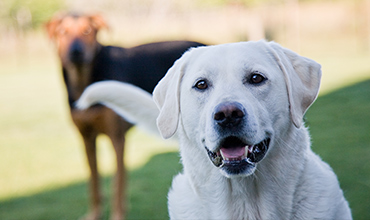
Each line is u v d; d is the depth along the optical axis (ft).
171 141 12.09
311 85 8.14
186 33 83.66
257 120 7.32
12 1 88.53
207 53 8.16
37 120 34.04
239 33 76.38
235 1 77.00
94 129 15.46
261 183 8.00
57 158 23.12
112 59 16.57
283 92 7.84
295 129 8.03
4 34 98.17
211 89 7.83
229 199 8.22
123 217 14.66
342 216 8.27
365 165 17.07
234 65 7.72
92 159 15.49
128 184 17.92
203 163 8.18
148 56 17.40
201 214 8.41
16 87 56.54
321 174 8.23
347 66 48.44
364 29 74.23
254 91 7.61
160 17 91.61
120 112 12.35
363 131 22.24
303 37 82.99
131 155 22.52
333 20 83.15
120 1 93.71
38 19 86.43
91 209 15.53
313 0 84.38
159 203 15.78
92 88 12.09
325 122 25.03
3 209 16.40
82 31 16.25
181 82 8.46
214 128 7.23
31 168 21.59
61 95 46.98
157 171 19.40
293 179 7.92
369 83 36.22
